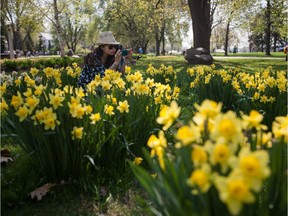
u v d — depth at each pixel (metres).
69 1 26.47
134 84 3.39
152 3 24.92
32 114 2.73
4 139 3.89
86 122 2.75
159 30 46.94
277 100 4.02
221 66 14.99
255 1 28.38
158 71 7.50
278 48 75.44
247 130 1.66
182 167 1.45
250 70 12.92
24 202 2.57
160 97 3.49
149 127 3.26
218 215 1.40
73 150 2.75
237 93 5.01
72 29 61.56
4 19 31.88
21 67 15.18
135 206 2.53
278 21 28.31
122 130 3.12
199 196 1.39
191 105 5.60
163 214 1.63
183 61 17.77
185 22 31.16
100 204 2.54
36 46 76.44
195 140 1.47
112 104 3.16
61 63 16.70
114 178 2.86
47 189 2.66
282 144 1.61
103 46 4.92
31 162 3.04
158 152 1.67
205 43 18.48
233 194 1.13
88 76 4.71
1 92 3.08
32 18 32.50
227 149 1.23
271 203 1.51
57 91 2.89
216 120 1.35
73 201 2.61
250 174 1.14
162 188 1.57
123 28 51.62
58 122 2.52
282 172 1.57
